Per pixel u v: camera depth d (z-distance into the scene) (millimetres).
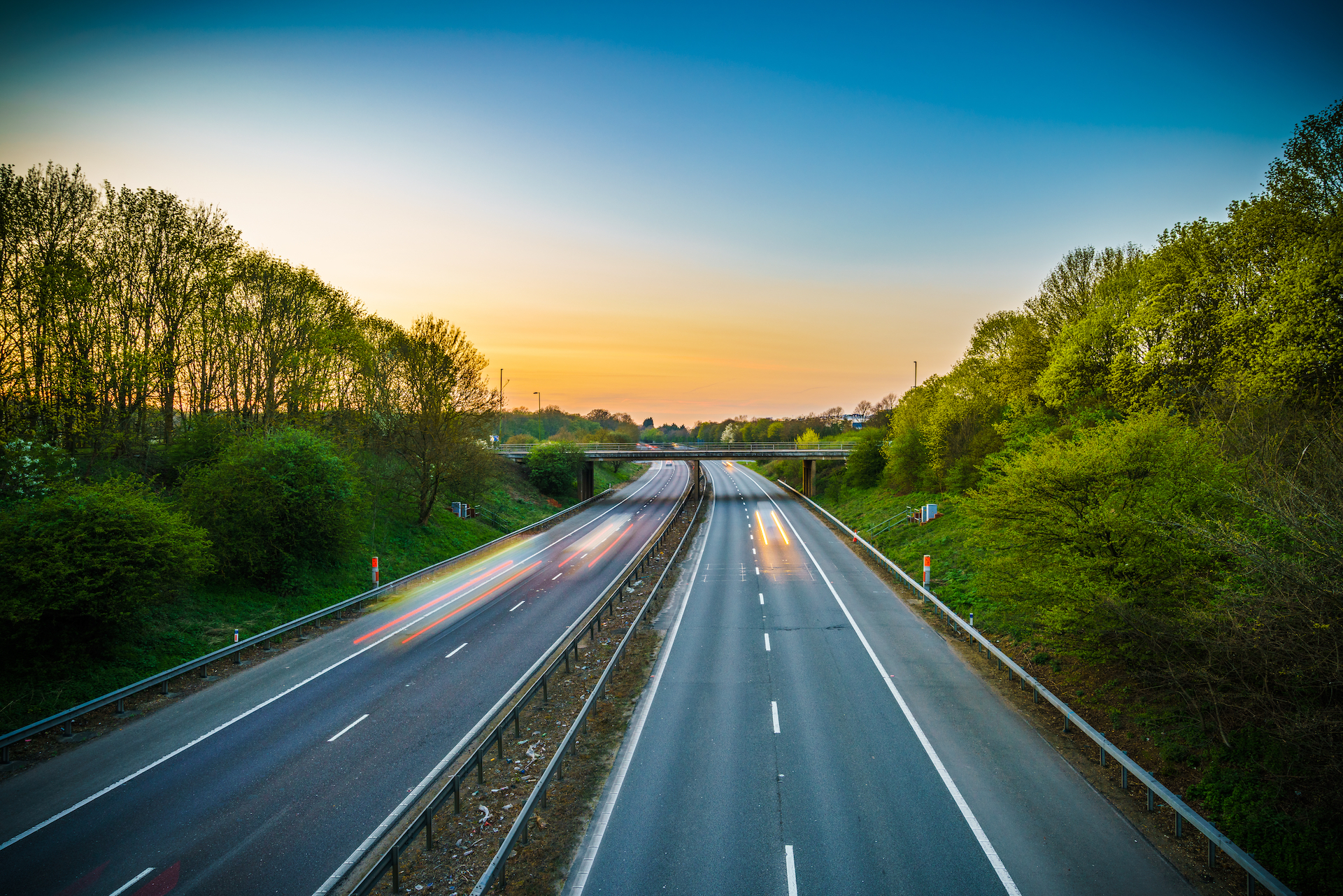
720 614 26719
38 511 19062
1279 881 9094
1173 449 16047
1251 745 12711
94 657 19234
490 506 56344
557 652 22125
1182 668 14570
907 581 30703
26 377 24922
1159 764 13469
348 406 46875
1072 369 34688
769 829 11789
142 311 31438
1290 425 18375
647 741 15336
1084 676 17984
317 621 25766
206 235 33750
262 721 16734
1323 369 20703
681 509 64375
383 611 27656
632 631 22859
